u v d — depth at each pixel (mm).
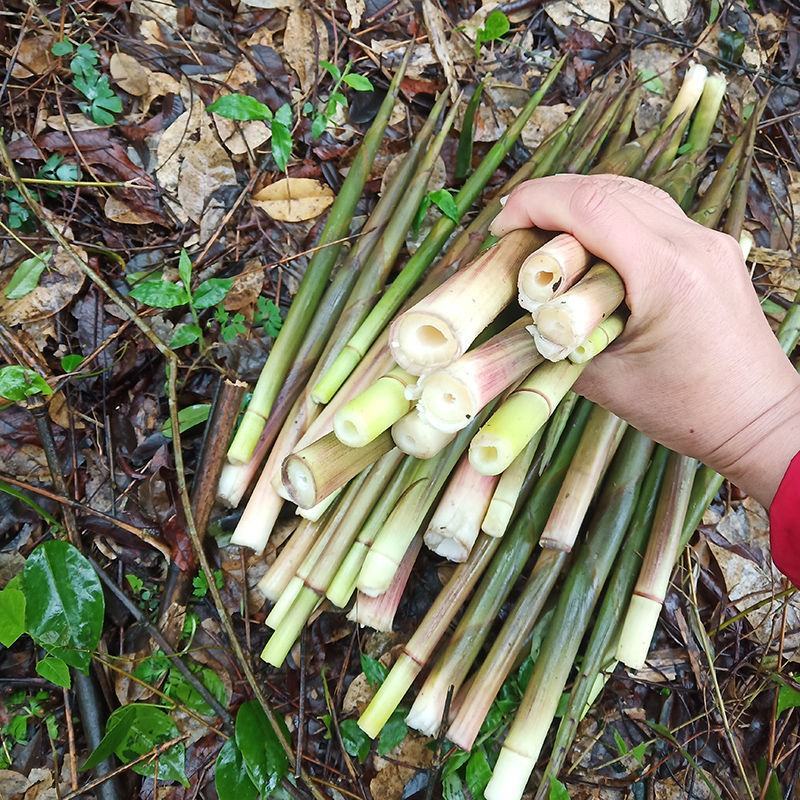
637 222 310
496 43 580
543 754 458
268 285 500
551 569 430
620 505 434
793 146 599
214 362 449
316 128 513
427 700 412
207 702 413
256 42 535
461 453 420
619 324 324
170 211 495
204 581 434
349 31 551
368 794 426
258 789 392
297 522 467
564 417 428
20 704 414
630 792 461
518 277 309
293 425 441
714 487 459
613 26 601
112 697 417
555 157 489
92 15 509
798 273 571
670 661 486
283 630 410
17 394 405
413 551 437
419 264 448
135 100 507
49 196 481
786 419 344
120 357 465
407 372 304
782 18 626
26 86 490
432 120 492
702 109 542
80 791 389
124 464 452
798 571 344
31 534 434
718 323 325
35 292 459
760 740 484
